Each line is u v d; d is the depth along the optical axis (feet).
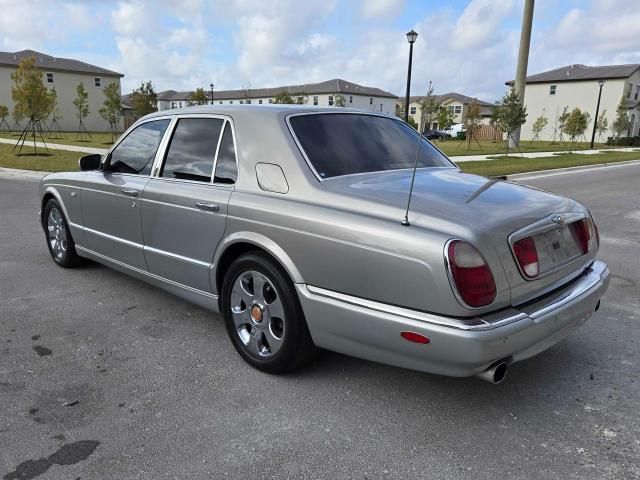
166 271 13.15
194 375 10.94
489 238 8.34
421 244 8.21
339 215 9.27
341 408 9.74
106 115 134.31
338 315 9.27
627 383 10.71
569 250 10.10
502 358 8.43
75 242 17.15
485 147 121.29
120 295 15.69
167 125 13.46
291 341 10.30
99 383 10.58
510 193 10.44
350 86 286.46
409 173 11.46
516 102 84.48
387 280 8.61
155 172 13.33
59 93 189.16
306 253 9.63
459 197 9.64
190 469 8.04
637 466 8.16
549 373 11.11
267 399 10.04
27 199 33.86
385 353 8.95
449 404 9.90
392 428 9.13
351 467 8.11
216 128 12.04
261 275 10.61
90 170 16.15
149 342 12.51
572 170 63.72
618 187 44.88
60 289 16.17
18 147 80.38
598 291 10.37
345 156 11.10
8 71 175.63
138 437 8.82
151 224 13.17
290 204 10.02
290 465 8.14
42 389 10.32
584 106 186.80
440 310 8.16
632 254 21.33
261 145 11.00
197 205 11.67
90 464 8.14
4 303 14.94
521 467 8.13
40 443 8.64
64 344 12.35
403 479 7.85
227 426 9.16
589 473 8.00
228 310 11.52
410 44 60.29
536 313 8.73
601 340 12.78
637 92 187.83
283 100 152.66
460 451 8.51
